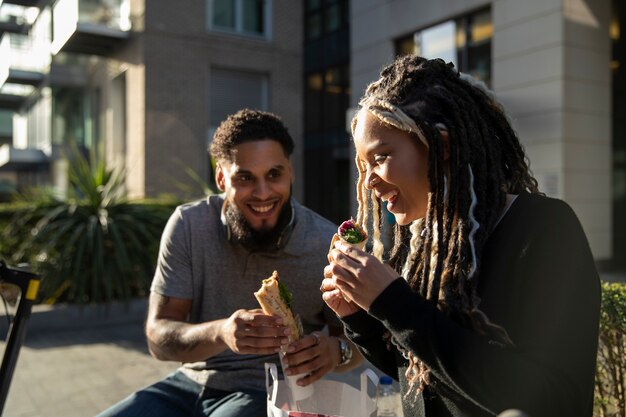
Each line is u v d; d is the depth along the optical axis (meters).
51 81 20.08
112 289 6.77
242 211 2.01
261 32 17.69
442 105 1.19
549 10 9.82
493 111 1.27
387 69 1.29
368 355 1.42
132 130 16.55
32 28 21.70
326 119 17.06
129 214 6.90
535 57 10.06
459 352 1.01
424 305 1.07
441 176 1.15
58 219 6.75
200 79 16.69
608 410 2.22
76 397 4.05
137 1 16.17
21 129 29.73
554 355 1.00
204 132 16.72
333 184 16.70
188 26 16.55
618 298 2.12
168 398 2.04
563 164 9.68
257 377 2.03
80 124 21.05
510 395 0.98
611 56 10.29
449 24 11.89
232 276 2.09
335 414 1.68
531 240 1.08
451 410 1.19
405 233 1.46
